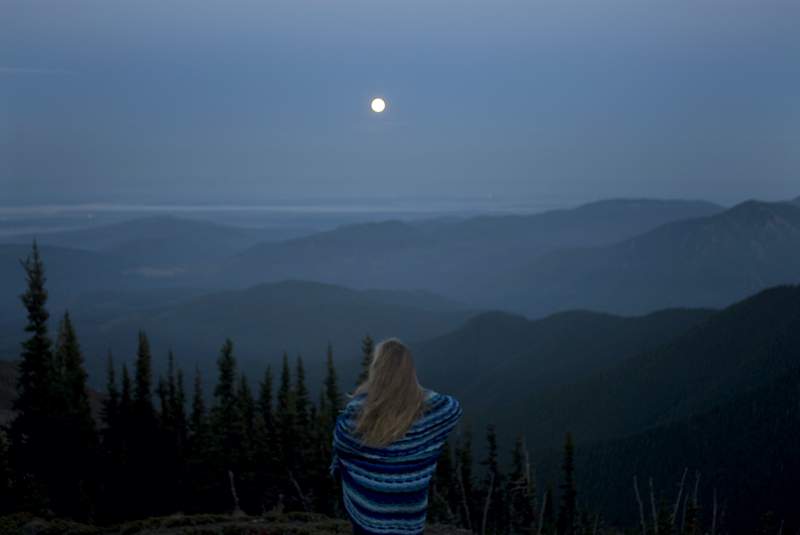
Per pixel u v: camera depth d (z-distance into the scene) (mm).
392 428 4422
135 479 40094
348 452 4543
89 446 35750
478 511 36000
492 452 51625
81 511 31609
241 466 41219
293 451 46344
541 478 146625
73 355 41125
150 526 13023
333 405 49969
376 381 4570
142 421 46531
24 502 27859
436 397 4734
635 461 153125
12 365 92875
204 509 40594
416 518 4516
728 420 163250
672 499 131625
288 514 14461
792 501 132375
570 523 59438
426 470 4535
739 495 136500
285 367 54062
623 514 126000
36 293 34062
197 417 48375
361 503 4508
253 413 54219
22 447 32438
